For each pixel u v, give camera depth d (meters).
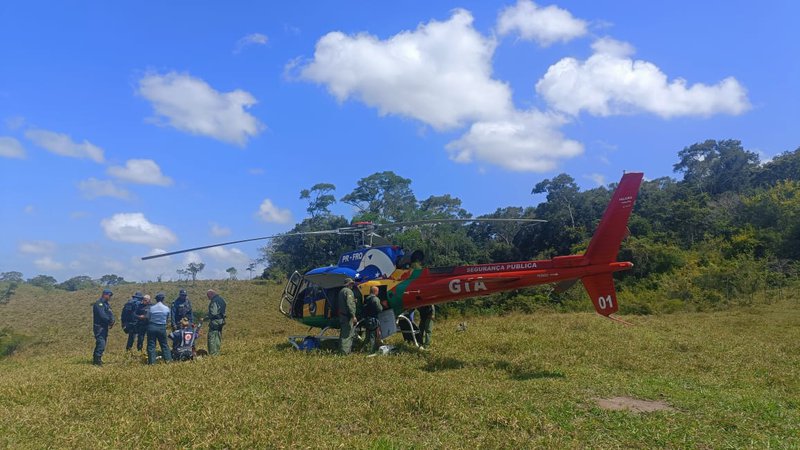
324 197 52.44
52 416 6.08
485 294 10.12
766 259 32.41
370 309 10.47
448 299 10.42
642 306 23.41
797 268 30.67
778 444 5.04
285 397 6.70
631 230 43.00
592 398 6.67
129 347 12.87
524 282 9.59
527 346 10.50
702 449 4.94
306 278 11.48
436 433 5.37
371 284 11.01
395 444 5.00
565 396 6.69
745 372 8.45
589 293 8.91
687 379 7.89
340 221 51.94
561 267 9.22
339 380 7.55
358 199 57.06
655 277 32.34
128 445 5.07
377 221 50.88
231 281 47.28
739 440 5.15
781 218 39.19
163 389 7.18
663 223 43.78
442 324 16.03
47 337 25.64
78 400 6.78
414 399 6.22
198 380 7.68
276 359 9.33
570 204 51.97
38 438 5.46
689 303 24.95
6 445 5.25
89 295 41.84
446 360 8.92
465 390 6.82
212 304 11.15
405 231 47.91
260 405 6.19
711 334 13.34
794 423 5.69
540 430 5.41
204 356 10.73
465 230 58.38
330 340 11.53
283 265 48.59
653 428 5.43
